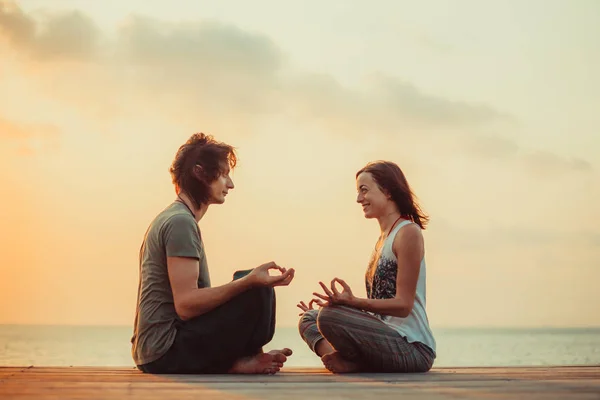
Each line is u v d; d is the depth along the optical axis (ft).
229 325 11.57
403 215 13.24
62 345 173.99
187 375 11.55
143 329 11.96
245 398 8.46
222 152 12.58
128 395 8.73
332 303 12.30
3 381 10.48
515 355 147.95
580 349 177.78
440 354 153.58
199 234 12.12
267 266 11.54
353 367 12.39
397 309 12.25
